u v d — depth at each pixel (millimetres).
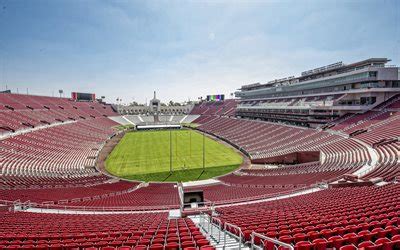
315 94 71438
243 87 116250
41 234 14047
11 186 32656
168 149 69312
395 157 32281
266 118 91625
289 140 62000
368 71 52625
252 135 76000
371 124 49625
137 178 45281
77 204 27203
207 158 59188
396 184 21922
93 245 11734
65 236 13453
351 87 59688
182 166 52688
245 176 44562
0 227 16016
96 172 49000
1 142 51188
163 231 14242
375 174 28047
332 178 30656
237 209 20734
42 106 95688
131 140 84812
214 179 43719
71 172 47375
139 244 11922
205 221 18344
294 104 75625
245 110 105750
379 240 9320
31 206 24953
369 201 17109
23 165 44062
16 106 82750
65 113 100438
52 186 35375
